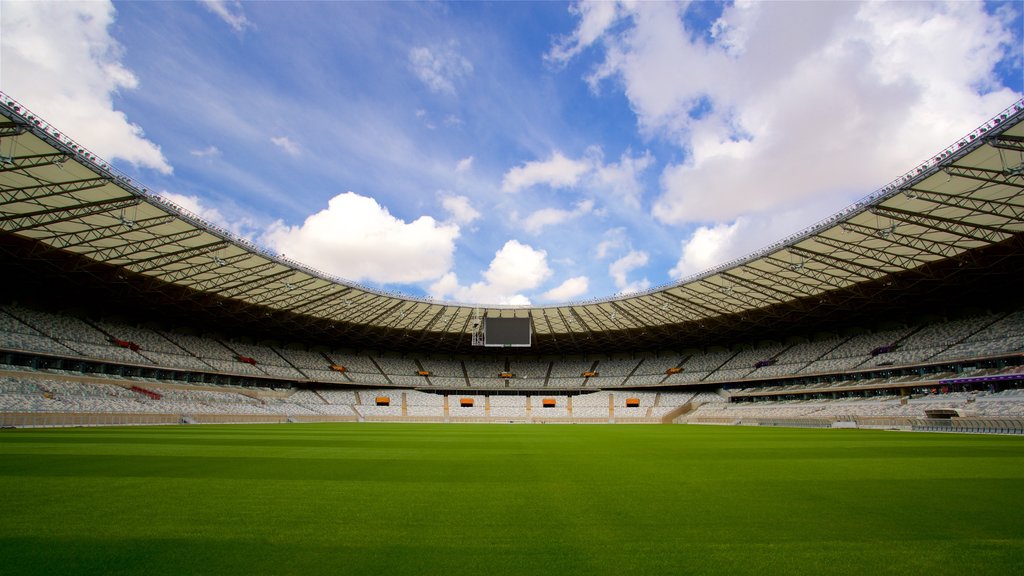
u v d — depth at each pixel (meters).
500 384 78.88
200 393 54.06
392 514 8.35
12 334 42.00
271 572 5.66
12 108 22.92
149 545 6.57
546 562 6.03
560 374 81.88
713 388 73.88
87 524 7.52
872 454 17.69
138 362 49.62
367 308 61.62
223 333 66.44
